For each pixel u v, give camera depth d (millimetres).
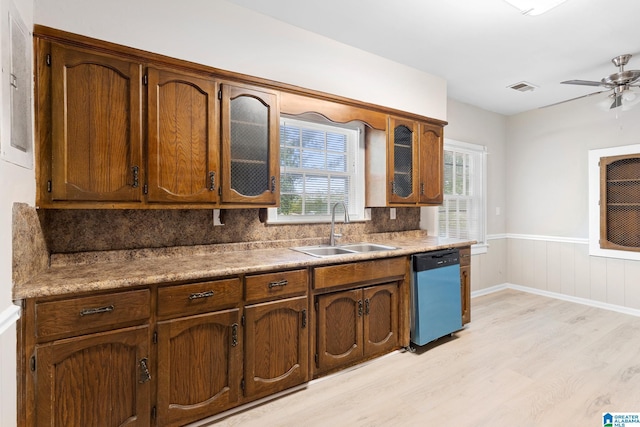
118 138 1734
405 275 2633
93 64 1673
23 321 1316
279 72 2523
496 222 4633
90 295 1446
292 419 1827
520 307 3857
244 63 2371
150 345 1596
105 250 1973
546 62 3123
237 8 2338
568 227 4129
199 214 2293
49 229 1811
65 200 1613
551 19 2381
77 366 1426
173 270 1720
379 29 2602
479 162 4434
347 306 2309
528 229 4527
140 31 2004
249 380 1877
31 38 1524
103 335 1475
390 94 3166
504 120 4711
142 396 1570
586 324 3289
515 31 2566
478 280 4371
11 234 1271
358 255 2305
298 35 2611
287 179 2805
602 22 2404
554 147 4262
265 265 1908
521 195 4609
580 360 2508
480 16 2377
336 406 1944
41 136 1565
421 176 3180
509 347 2746
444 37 2699
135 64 1774
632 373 2307
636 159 3572
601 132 3846
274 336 1972
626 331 3098
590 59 3043
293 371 2047
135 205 1782
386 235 3289
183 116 1918
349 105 2670
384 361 2504
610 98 2916
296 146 2852
